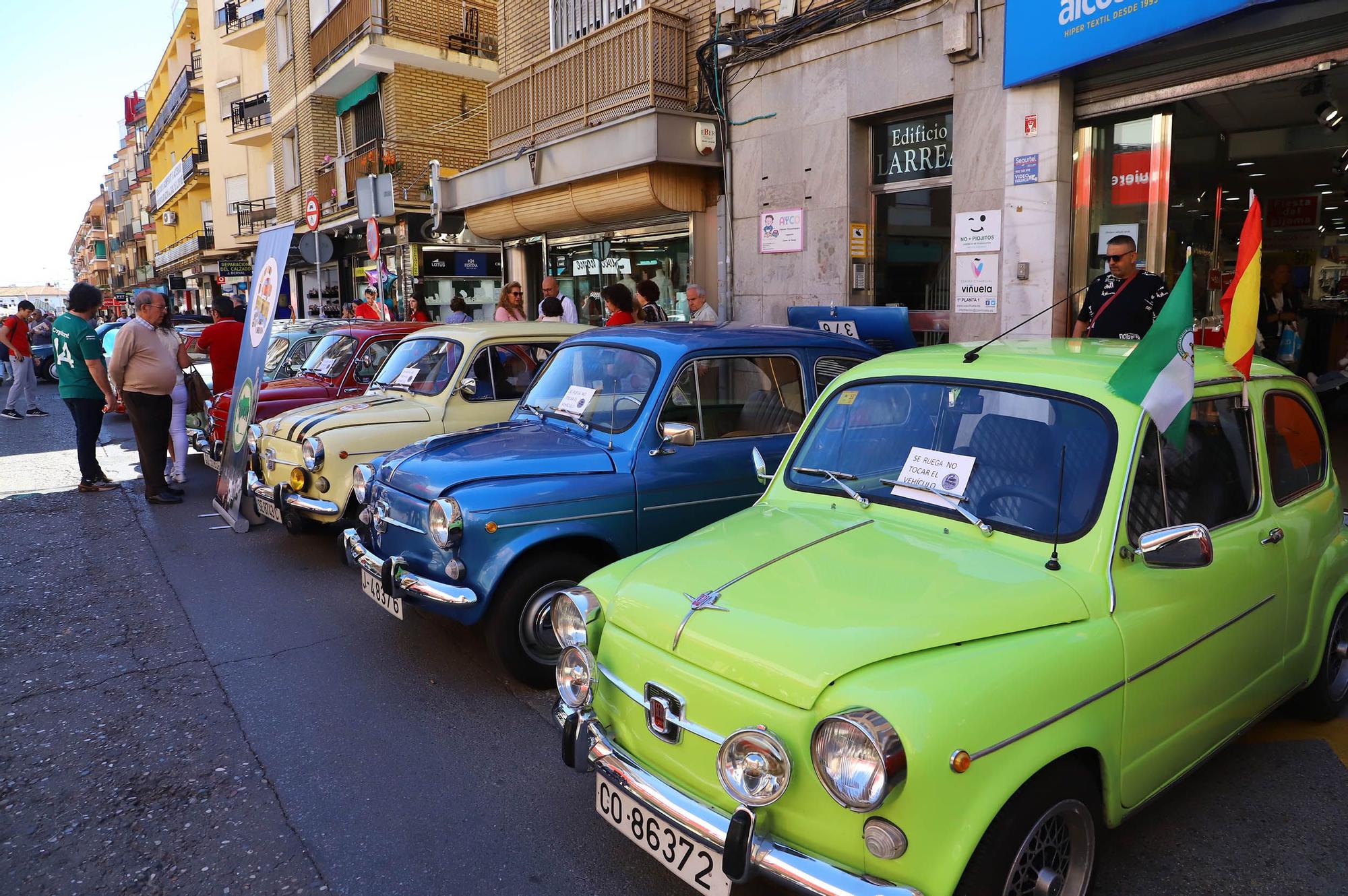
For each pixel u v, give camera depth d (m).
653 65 10.61
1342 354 9.73
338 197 21.39
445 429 6.38
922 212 8.75
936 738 2.09
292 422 6.44
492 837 3.26
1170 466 2.93
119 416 15.67
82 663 4.87
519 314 10.96
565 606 2.98
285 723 4.16
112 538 7.45
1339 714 4.04
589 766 2.79
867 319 6.95
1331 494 3.83
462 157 20.80
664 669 2.59
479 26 20.27
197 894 2.96
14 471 10.55
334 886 2.99
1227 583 3.00
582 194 11.95
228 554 6.93
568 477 4.42
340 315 22.42
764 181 9.94
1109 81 7.03
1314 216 11.03
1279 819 3.24
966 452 3.10
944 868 2.10
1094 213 7.48
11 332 15.84
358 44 18.98
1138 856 3.02
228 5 30.69
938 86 8.05
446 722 4.15
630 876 3.02
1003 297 7.73
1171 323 2.75
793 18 9.31
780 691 2.29
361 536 5.01
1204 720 2.96
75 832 3.32
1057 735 2.31
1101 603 2.58
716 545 3.04
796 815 2.27
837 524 3.12
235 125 30.47
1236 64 6.30
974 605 2.45
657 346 4.92
